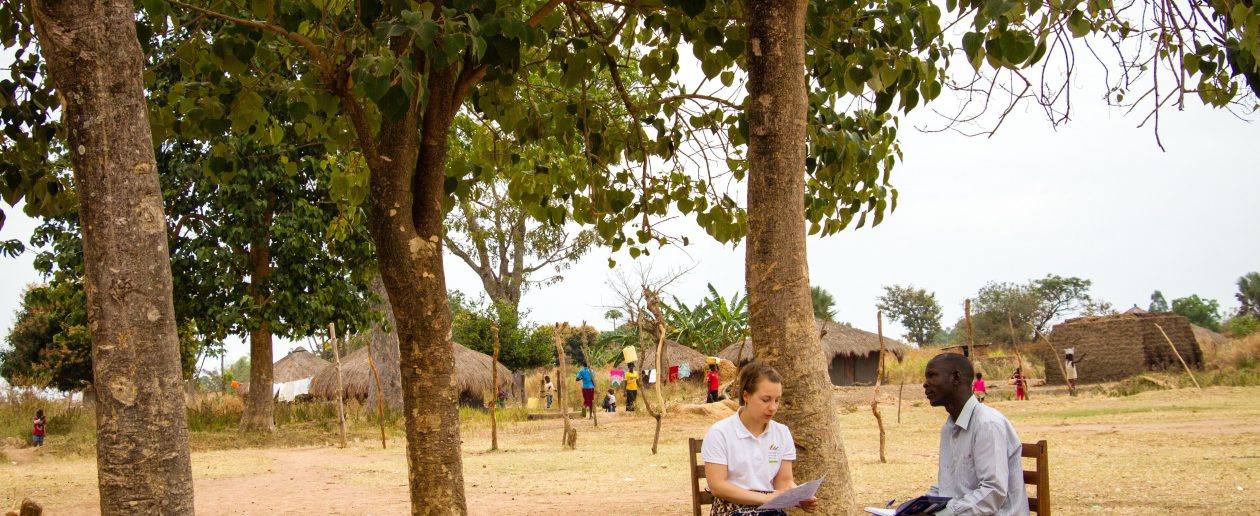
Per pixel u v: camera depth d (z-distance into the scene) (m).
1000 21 6.14
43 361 36.28
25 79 7.45
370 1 6.30
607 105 9.52
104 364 4.20
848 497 5.95
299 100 8.39
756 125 6.25
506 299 46.62
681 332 48.38
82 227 4.31
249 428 24.95
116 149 4.30
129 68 4.39
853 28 7.47
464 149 10.47
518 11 6.53
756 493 4.69
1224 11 7.12
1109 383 35.59
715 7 7.98
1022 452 5.02
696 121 9.24
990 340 80.50
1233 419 18.00
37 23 4.29
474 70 7.07
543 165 9.52
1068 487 9.73
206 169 8.52
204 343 25.00
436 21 5.91
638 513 9.23
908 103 7.42
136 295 4.25
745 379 4.88
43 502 11.81
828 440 5.96
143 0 6.89
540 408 38.69
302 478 13.98
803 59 6.35
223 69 7.65
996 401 29.34
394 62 5.51
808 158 8.49
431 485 6.42
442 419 6.52
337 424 27.47
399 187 6.66
